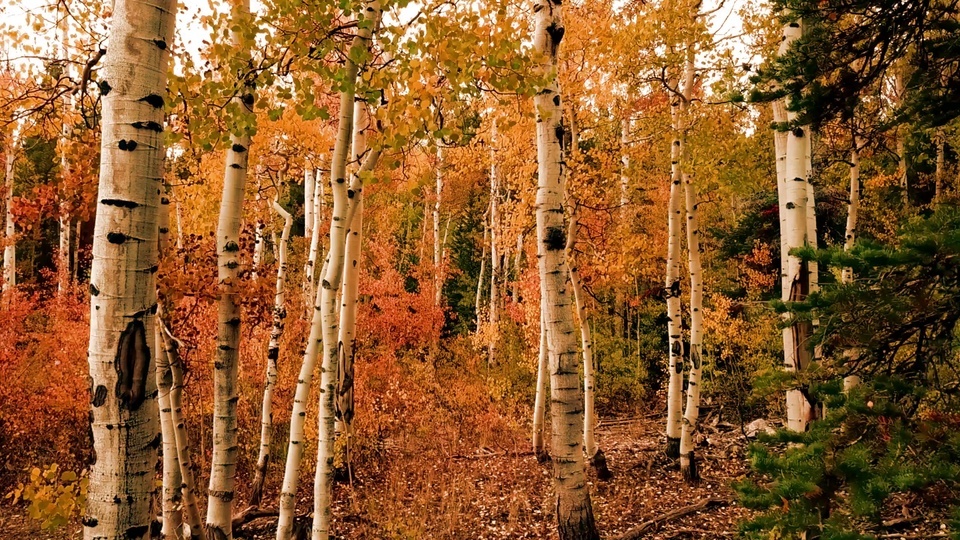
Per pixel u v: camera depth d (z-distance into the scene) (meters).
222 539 3.97
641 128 8.64
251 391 9.21
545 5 4.23
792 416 4.70
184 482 4.02
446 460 9.13
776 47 6.51
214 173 8.53
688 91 7.79
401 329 16.62
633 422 13.09
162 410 4.37
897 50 2.82
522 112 4.25
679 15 7.05
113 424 1.90
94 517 1.89
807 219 5.03
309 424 8.31
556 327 4.05
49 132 4.74
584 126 8.77
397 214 20.77
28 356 10.38
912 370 2.27
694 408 7.98
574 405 4.02
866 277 2.30
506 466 8.94
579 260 9.52
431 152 3.94
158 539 5.80
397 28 3.42
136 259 1.96
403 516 6.89
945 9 2.74
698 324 8.07
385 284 16.98
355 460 8.73
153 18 2.03
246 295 4.06
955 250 1.93
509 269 22.08
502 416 11.34
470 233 21.92
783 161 5.15
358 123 6.31
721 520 6.61
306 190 11.95
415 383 12.43
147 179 2.00
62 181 4.85
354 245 7.29
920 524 4.17
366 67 3.52
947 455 1.89
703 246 14.48
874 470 1.93
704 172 7.75
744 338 11.70
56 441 8.91
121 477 1.90
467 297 21.17
